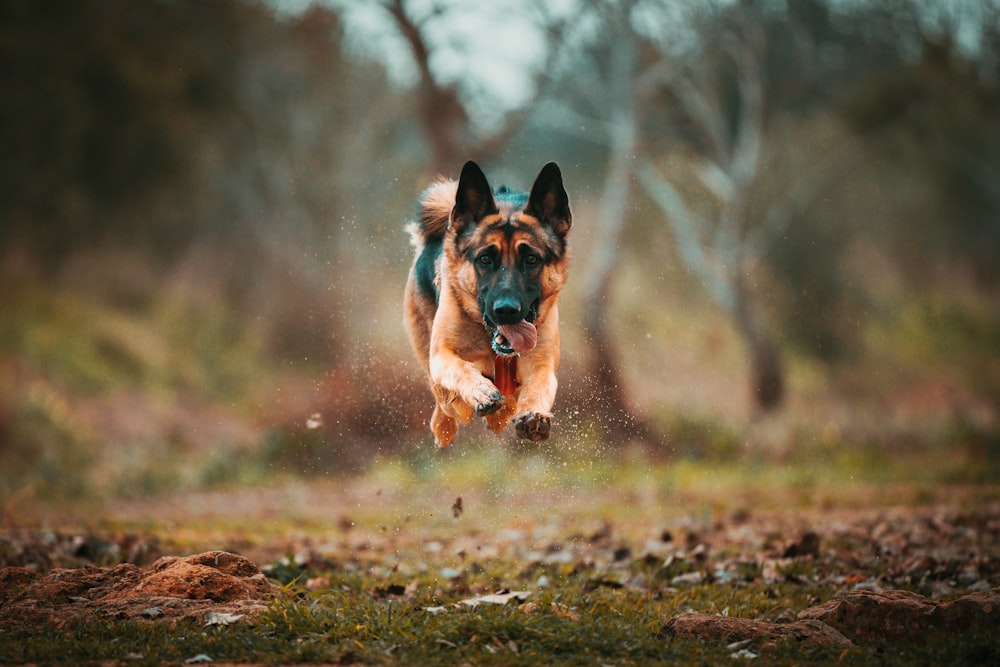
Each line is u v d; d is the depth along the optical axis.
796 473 16.64
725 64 27.44
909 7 28.39
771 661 4.85
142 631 5.16
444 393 6.71
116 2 29.12
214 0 30.16
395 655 4.85
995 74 29.55
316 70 31.08
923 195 33.44
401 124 31.86
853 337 28.61
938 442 19.42
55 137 28.36
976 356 28.03
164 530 10.37
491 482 15.61
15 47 26.95
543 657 4.81
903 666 4.80
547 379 6.66
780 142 27.41
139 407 23.81
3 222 29.97
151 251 34.22
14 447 19.86
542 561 8.37
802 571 7.76
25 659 4.82
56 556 8.25
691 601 6.70
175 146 30.86
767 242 26.55
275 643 4.95
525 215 6.83
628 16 22.52
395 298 23.31
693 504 13.21
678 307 29.59
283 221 31.55
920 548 8.98
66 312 27.78
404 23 21.58
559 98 26.84
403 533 10.55
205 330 29.88
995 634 5.09
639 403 22.38
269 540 9.91
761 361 23.48
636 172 24.34
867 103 28.44
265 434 20.81
